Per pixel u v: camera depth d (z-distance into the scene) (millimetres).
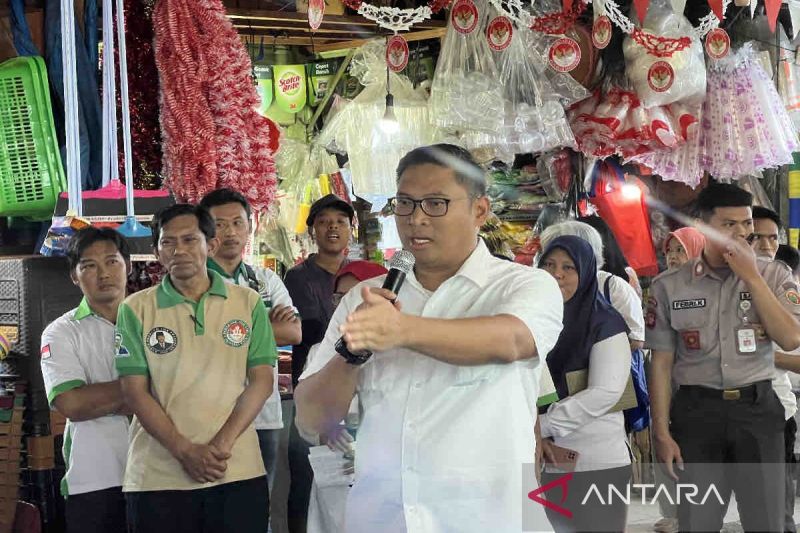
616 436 3506
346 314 2586
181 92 4535
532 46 5613
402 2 6035
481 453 2375
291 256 6152
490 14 5566
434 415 2400
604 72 5914
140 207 4293
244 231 4203
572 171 6082
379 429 2441
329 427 2562
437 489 2377
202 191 4516
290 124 6281
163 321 3453
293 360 4844
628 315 3830
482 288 2420
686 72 5750
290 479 4723
